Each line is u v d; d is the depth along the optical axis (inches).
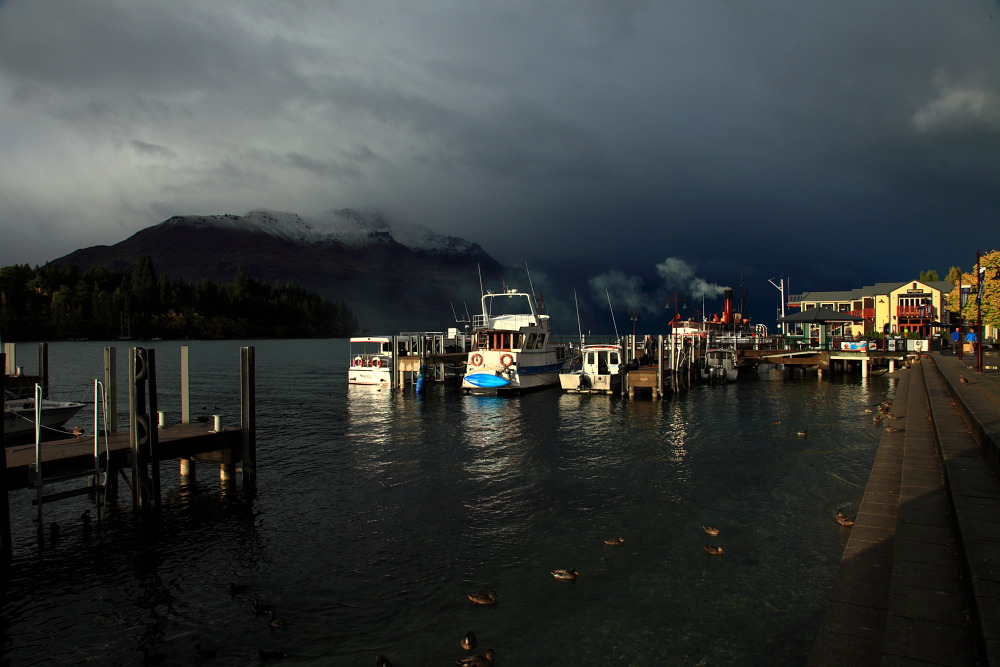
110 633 502.3
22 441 1298.0
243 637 491.2
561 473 964.0
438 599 544.7
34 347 5738.2
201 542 687.1
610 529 706.2
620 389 1978.3
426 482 917.8
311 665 450.3
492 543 669.9
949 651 291.3
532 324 2127.2
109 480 825.5
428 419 1526.8
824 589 542.3
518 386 2004.2
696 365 2331.4
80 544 684.7
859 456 1047.0
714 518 735.1
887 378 2466.8
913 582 368.2
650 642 466.3
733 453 1088.8
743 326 3521.2
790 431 1300.4
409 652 463.5
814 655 343.9
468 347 2687.0
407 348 2413.9
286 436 1301.7
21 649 480.7
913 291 3912.4
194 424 939.3
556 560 621.3
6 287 6870.1
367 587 571.5
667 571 588.4
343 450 1152.8
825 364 2506.2
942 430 764.0
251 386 885.2
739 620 494.3
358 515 768.9
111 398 866.1
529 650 460.4
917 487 576.7
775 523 713.0
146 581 594.6
